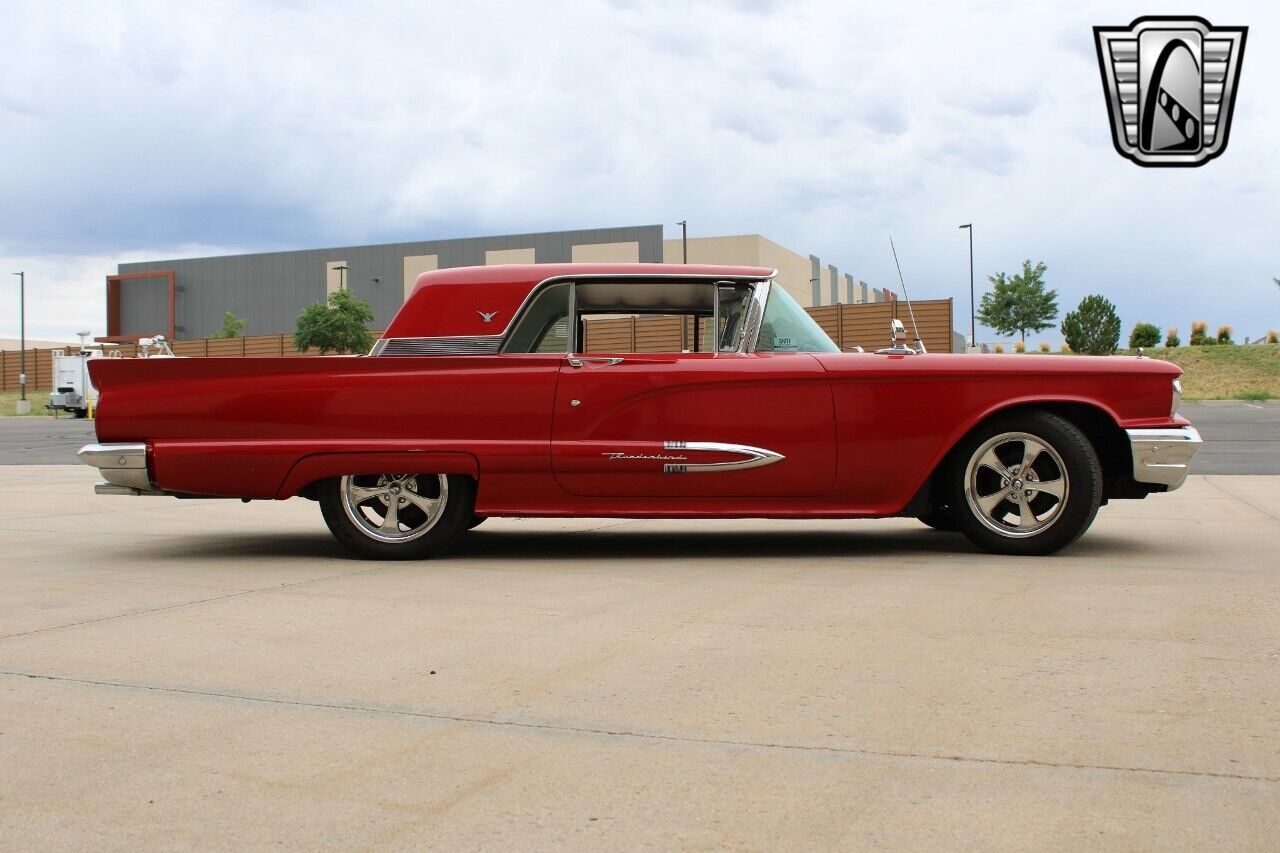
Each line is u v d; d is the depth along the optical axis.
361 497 5.43
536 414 5.30
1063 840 2.01
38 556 5.78
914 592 4.32
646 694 2.95
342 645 3.56
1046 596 4.19
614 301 5.62
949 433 5.25
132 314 82.06
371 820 2.15
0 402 49.31
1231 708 2.75
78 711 2.87
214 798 2.27
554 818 2.14
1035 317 50.81
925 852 1.97
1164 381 5.25
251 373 5.38
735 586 4.53
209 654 3.46
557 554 5.62
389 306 73.44
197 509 8.58
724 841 2.03
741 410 5.27
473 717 2.78
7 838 2.09
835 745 2.53
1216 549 5.46
